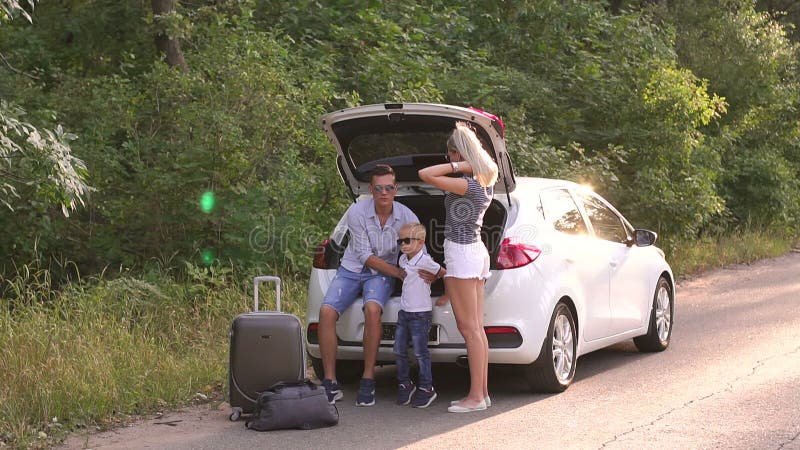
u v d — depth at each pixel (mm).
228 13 13086
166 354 7863
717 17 20219
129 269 10320
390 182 7074
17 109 8289
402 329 6938
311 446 5910
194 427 6441
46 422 6340
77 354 7379
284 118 10492
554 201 7703
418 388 6961
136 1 13930
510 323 6863
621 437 5957
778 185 19234
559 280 7227
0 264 10641
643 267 8703
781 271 14906
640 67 15352
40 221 10031
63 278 10594
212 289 9781
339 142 7570
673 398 6965
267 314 6598
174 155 10359
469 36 16516
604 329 7934
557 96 15070
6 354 7160
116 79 11000
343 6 15094
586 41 16828
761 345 8867
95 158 10273
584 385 7559
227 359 7980
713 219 18234
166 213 10312
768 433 5949
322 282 7383
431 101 12430
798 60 21688
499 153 7062
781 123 20078
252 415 6496
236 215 10016
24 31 13625
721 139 17297
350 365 7832
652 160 15086
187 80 10492
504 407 6875
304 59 13172
